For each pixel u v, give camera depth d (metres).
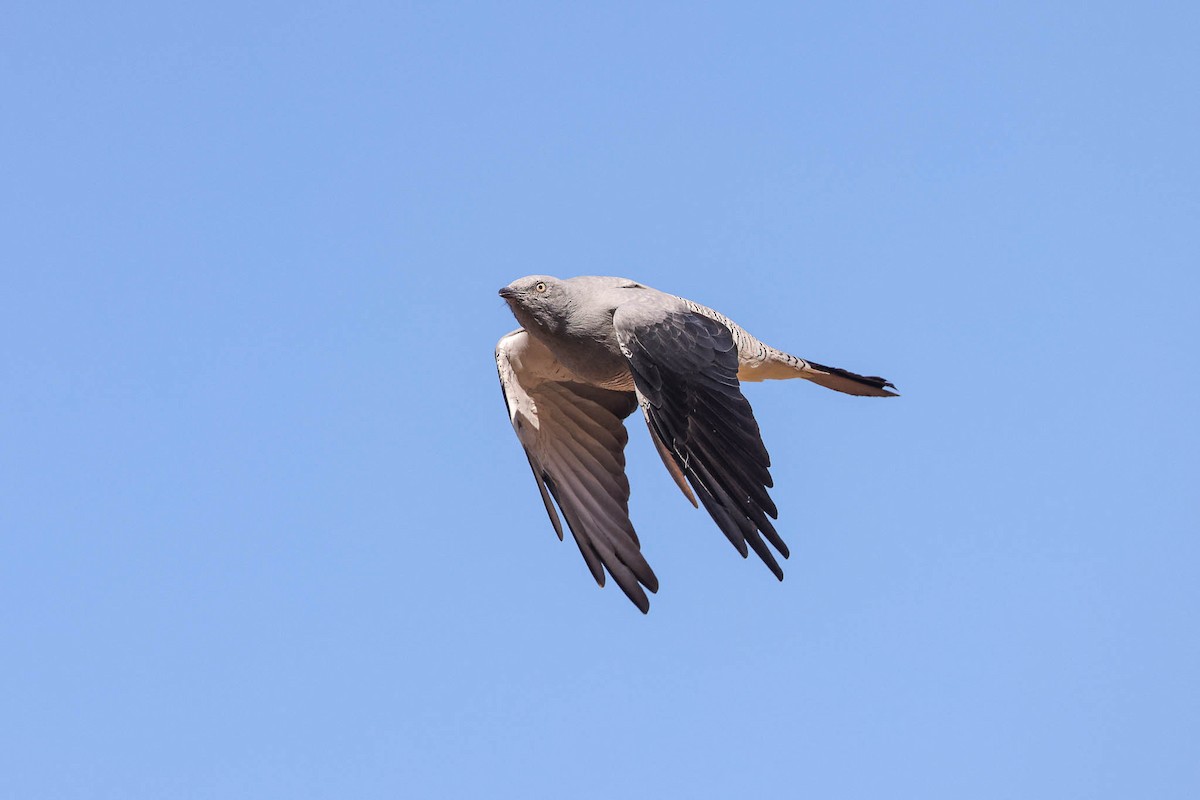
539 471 14.93
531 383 15.14
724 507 12.58
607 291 13.96
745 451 12.80
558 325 13.94
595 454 15.07
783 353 14.77
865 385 15.06
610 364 14.15
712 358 13.42
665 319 13.55
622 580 14.69
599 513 14.88
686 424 13.05
